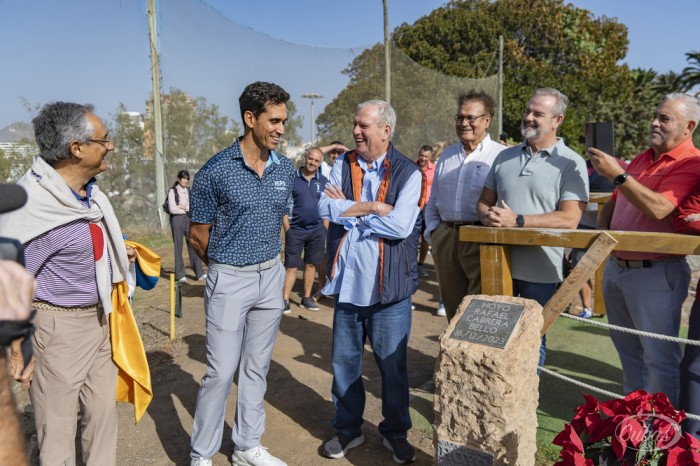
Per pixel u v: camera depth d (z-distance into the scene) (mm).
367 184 2875
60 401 2254
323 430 3273
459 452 2258
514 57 25031
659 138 2873
